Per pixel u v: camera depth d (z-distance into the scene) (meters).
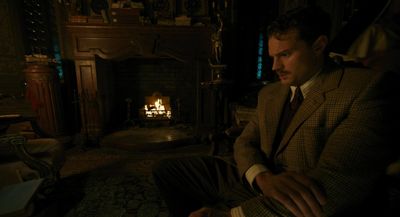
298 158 0.81
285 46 0.75
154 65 3.50
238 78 3.34
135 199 1.70
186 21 2.81
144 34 2.80
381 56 0.98
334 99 0.74
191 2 3.03
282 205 0.53
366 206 0.62
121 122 3.63
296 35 0.73
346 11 1.44
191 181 1.06
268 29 0.80
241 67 3.32
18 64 2.90
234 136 1.43
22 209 1.00
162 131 3.26
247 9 3.17
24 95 2.83
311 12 0.74
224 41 3.13
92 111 2.93
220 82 2.68
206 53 2.94
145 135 3.08
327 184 0.54
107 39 2.79
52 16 3.02
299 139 0.81
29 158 1.48
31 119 1.86
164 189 1.01
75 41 2.77
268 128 0.98
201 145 2.95
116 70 3.47
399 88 0.68
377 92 0.66
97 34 2.76
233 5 3.10
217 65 2.68
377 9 1.06
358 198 0.55
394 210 0.60
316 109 0.78
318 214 0.51
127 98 3.52
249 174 0.90
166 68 3.52
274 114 0.97
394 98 0.65
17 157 1.55
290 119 0.91
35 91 2.62
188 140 2.94
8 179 1.42
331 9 1.60
